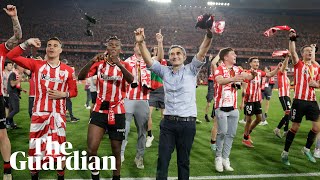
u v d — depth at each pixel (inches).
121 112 164.9
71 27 1801.2
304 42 1839.3
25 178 181.9
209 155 242.2
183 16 2020.2
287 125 320.2
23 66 159.6
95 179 163.5
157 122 390.9
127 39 1763.0
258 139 308.8
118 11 2028.8
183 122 147.3
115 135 164.6
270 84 448.8
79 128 337.1
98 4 2075.5
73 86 166.6
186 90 148.9
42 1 1959.9
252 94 272.4
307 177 198.2
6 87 333.1
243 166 217.5
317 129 228.4
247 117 274.2
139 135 205.0
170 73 153.5
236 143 287.4
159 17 1993.1
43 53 1657.2
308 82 221.9
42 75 159.5
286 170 211.3
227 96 202.4
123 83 164.6
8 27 1737.2
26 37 1706.4
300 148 276.2
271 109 562.9
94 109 163.8
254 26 1969.7
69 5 1985.7
